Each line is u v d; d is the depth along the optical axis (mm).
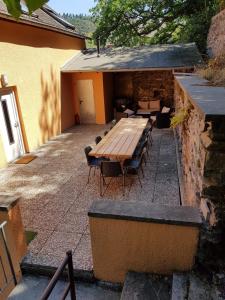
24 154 7457
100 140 6164
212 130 2123
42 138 8305
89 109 10742
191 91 2836
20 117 7246
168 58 9359
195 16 11742
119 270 2930
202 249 2574
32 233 3854
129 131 6555
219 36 7504
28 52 7375
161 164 6148
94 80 10156
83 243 3586
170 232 2564
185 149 4664
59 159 6922
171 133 8633
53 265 3195
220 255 2568
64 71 9406
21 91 7148
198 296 2350
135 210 2686
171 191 4871
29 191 5211
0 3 6348
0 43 6207
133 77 11602
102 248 2848
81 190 5145
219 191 2312
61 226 4004
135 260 2820
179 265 2707
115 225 2678
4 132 6656
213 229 2441
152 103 11258
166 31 14852
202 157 2498
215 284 2416
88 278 3098
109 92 11141
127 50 11055
